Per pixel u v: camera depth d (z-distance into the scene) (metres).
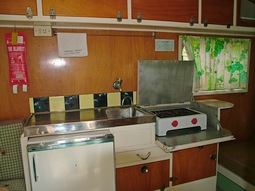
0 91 1.73
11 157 1.63
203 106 2.00
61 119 1.63
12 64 1.71
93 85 1.95
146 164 1.62
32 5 1.46
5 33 1.68
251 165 1.94
